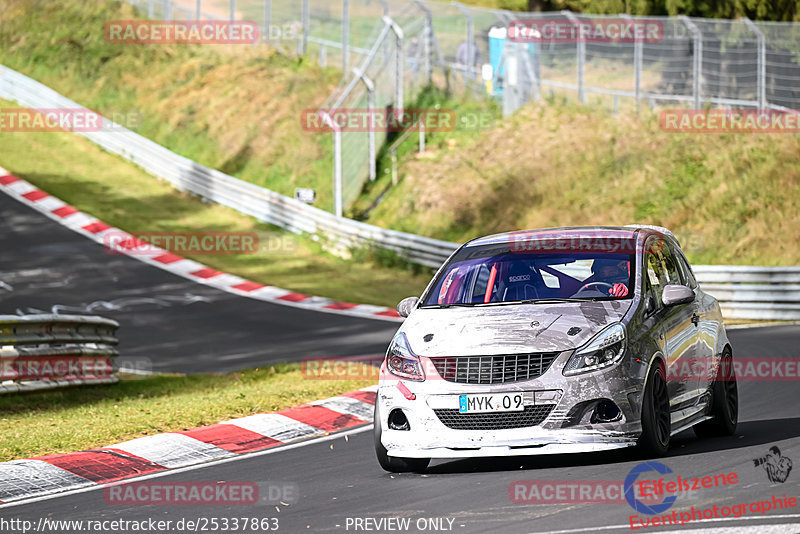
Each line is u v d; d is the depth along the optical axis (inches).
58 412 1852.9
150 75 6791.3
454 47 6402.6
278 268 4586.6
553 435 1091.3
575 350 1108.5
